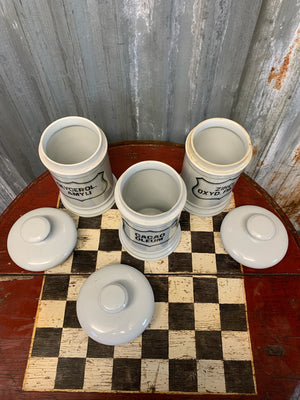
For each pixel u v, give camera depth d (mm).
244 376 662
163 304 728
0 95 933
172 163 950
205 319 714
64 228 740
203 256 789
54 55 842
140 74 906
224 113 1006
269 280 764
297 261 792
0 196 1372
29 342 687
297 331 708
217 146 761
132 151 969
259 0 680
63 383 651
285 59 797
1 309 722
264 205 873
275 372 667
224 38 778
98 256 783
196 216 850
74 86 945
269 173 1261
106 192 809
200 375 661
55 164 641
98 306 632
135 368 664
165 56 846
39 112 1034
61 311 718
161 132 1124
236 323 712
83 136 755
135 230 641
